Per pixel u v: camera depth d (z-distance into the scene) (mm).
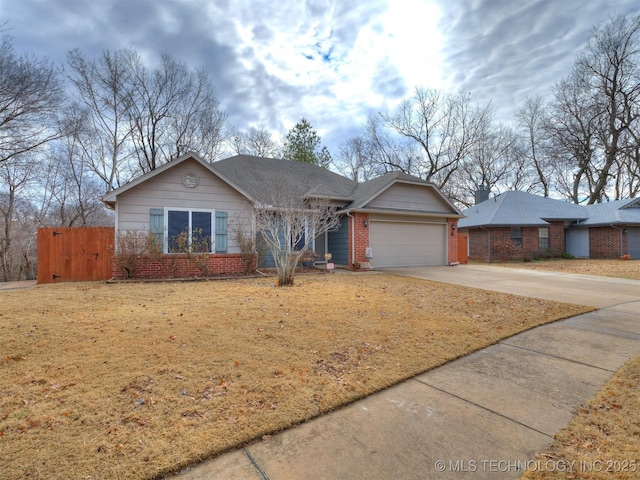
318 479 2053
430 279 11023
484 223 20078
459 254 17609
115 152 20578
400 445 2400
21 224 18234
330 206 12188
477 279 11078
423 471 2131
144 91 21188
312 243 14758
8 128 14719
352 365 3766
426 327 5230
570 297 7980
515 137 30688
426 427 2631
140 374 3395
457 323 5512
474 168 30719
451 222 16234
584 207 23766
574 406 2963
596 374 3650
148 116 21672
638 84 24938
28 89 14695
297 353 4059
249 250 11398
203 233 11602
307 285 9148
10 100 14391
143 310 5961
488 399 3092
